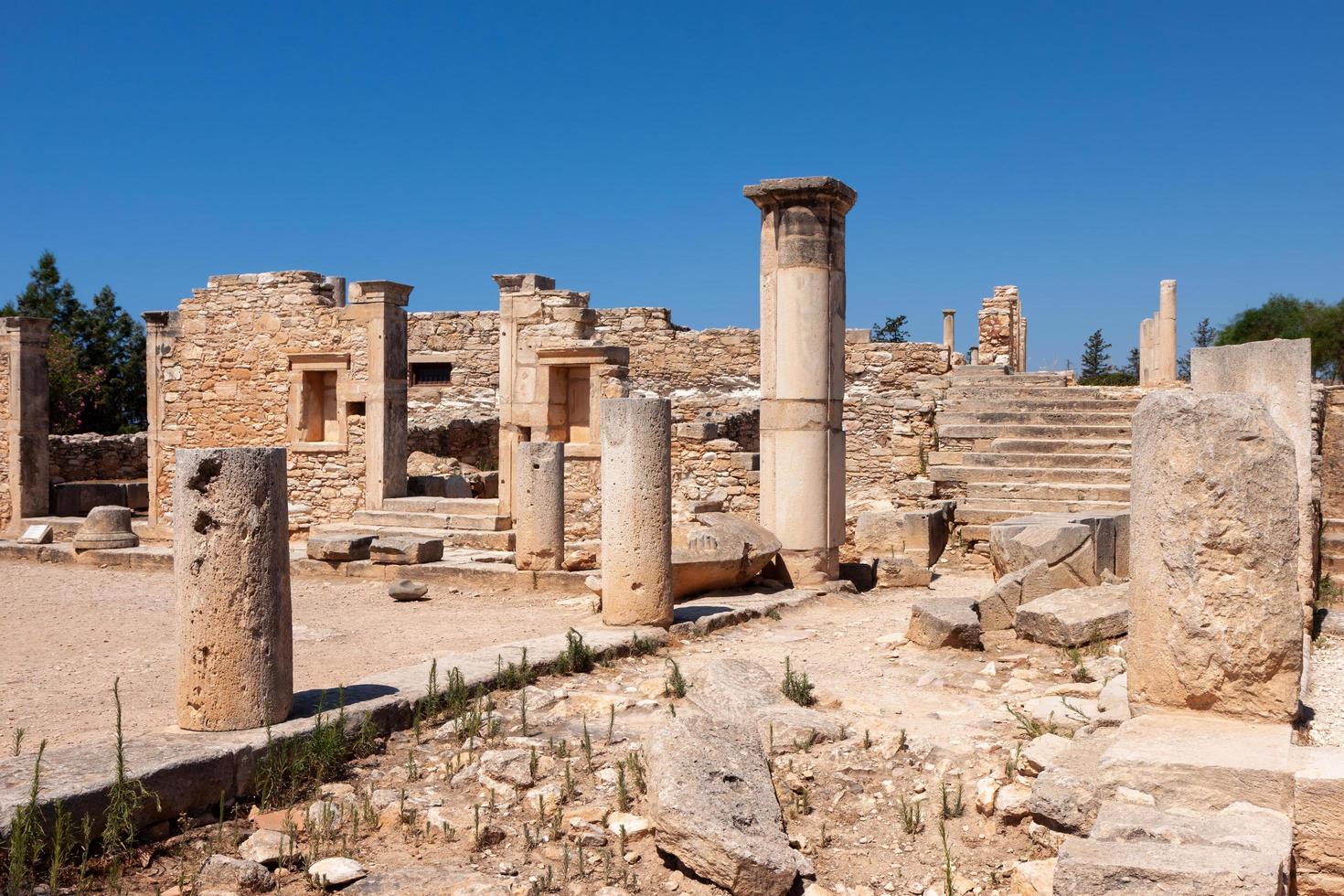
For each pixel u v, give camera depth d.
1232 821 4.14
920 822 5.03
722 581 11.12
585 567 12.88
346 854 4.91
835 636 9.31
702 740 5.36
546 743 6.09
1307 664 6.31
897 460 18.78
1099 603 8.34
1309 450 8.20
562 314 16.67
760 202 11.84
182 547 5.70
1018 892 4.34
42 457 20.23
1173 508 5.00
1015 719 6.33
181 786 5.12
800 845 4.89
